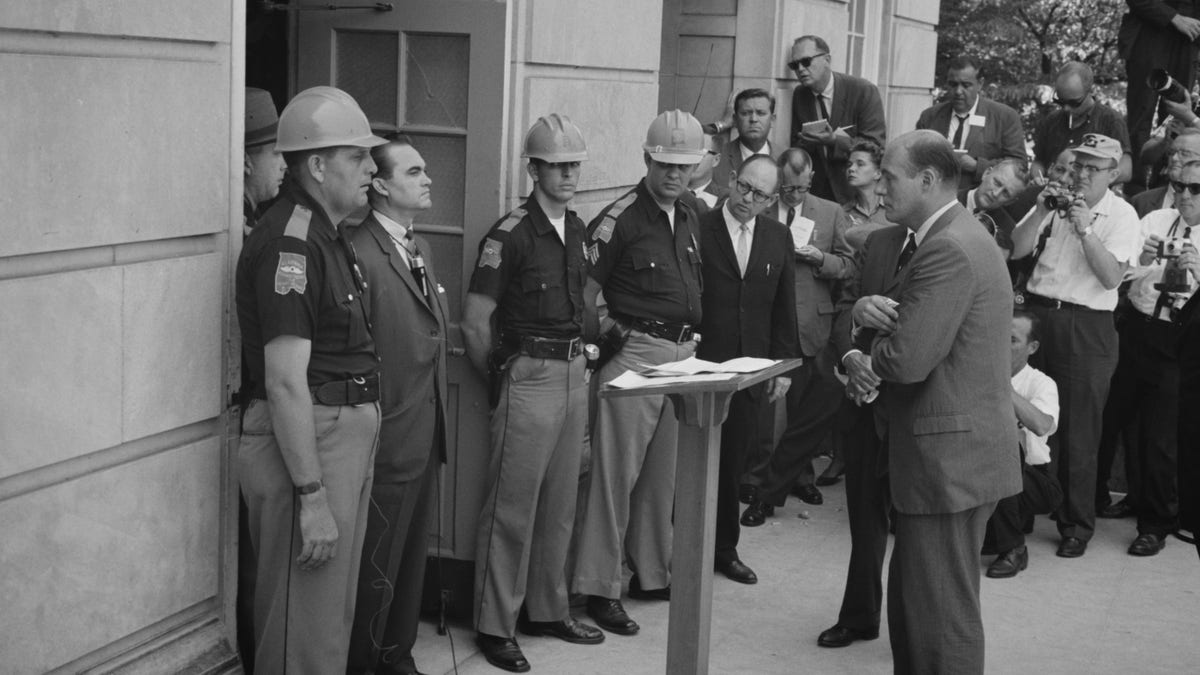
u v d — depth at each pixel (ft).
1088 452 21.27
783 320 18.58
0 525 10.37
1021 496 20.06
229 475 12.88
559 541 16.17
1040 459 20.22
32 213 10.38
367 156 12.44
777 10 25.88
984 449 13.30
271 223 12.08
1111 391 22.80
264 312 11.79
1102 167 20.86
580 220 16.15
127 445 11.64
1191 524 14.57
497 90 15.87
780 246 18.34
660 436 17.46
